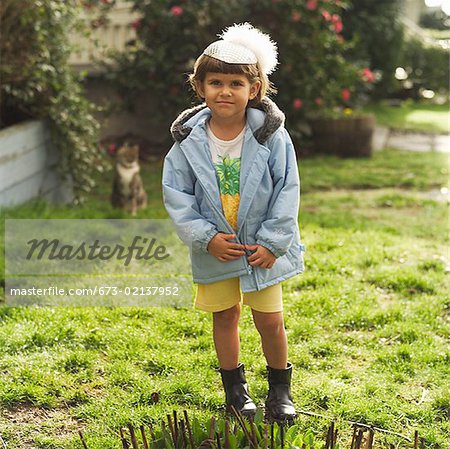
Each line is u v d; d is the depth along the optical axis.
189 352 3.71
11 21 6.41
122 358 3.64
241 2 9.35
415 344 3.83
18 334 3.79
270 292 2.98
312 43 9.47
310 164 9.23
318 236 5.77
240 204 2.87
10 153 6.14
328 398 3.25
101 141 9.84
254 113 2.90
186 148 2.91
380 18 14.89
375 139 11.49
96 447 2.86
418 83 17.44
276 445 2.48
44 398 3.23
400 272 4.86
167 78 9.34
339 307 4.28
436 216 6.69
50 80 6.66
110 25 10.58
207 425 2.61
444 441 2.96
